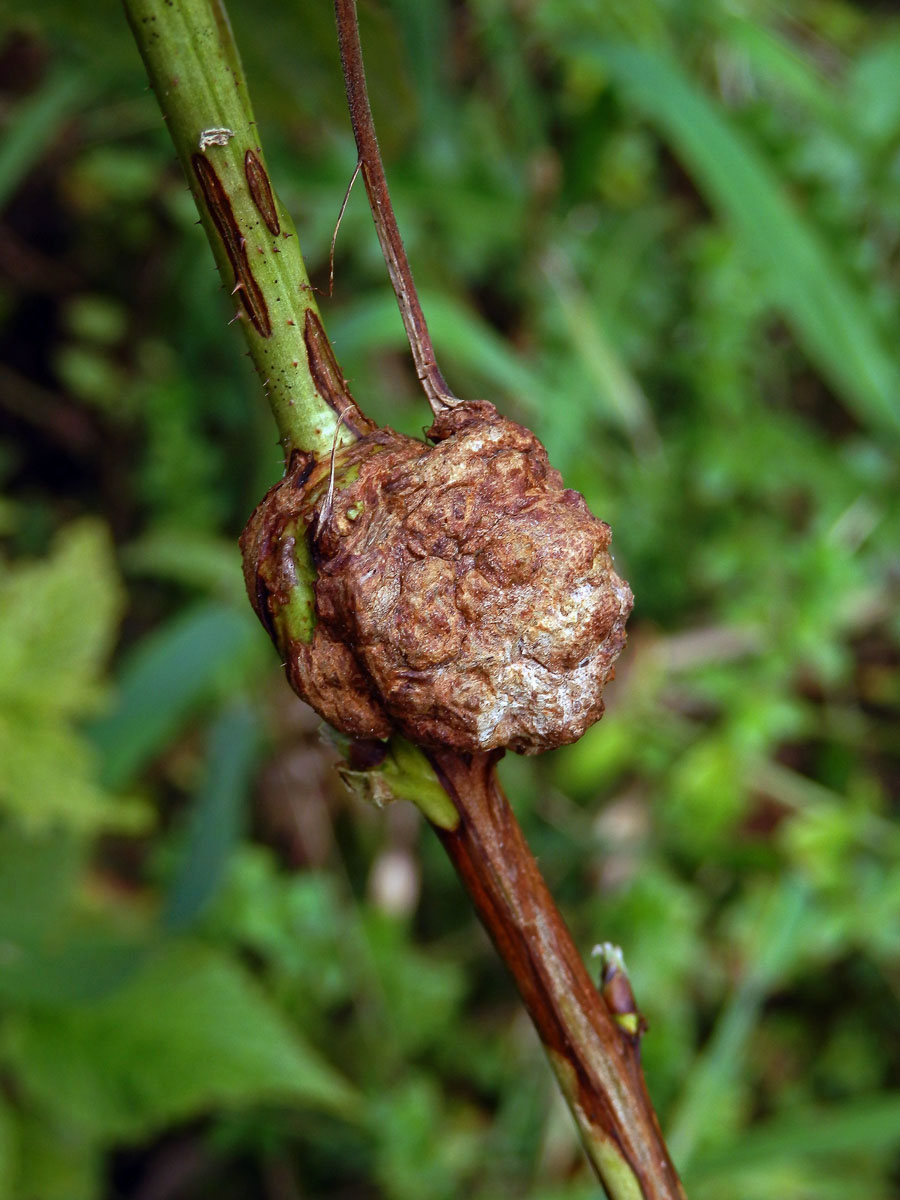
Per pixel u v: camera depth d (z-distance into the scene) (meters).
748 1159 0.26
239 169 0.10
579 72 0.38
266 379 0.11
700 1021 0.37
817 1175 0.33
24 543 0.42
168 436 0.39
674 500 0.39
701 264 0.39
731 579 0.39
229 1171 0.36
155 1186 0.36
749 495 0.39
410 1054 0.35
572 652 0.10
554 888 0.38
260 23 0.20
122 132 0.41
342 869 0.38
